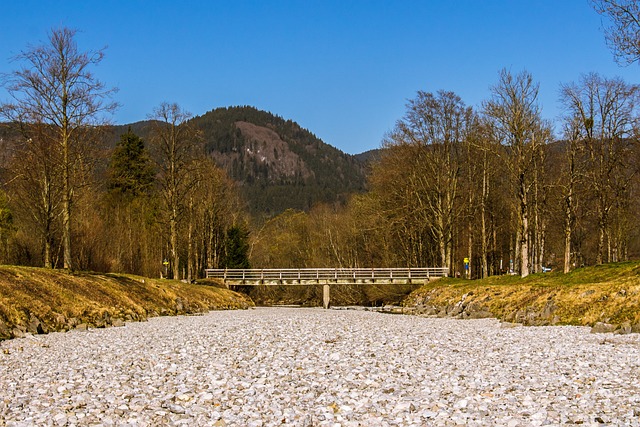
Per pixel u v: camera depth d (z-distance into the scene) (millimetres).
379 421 12672
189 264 60812
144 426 12469
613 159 45094
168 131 55312
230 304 56281
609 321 27375
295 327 30781
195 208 66375
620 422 12016
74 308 32250
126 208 64000
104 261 52281
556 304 32219
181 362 19953
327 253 86188
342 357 20781
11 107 36250
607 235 52625
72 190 39781
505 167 52156
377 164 71500
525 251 47375
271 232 107562
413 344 24125
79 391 15383
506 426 12125
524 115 48406
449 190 59812
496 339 25750
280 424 12641
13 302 28719
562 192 51312
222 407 14023
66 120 38375
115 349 22797
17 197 42656
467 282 52719
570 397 14305
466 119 58312
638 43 34938
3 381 16531
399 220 63812
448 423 12422
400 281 62281
